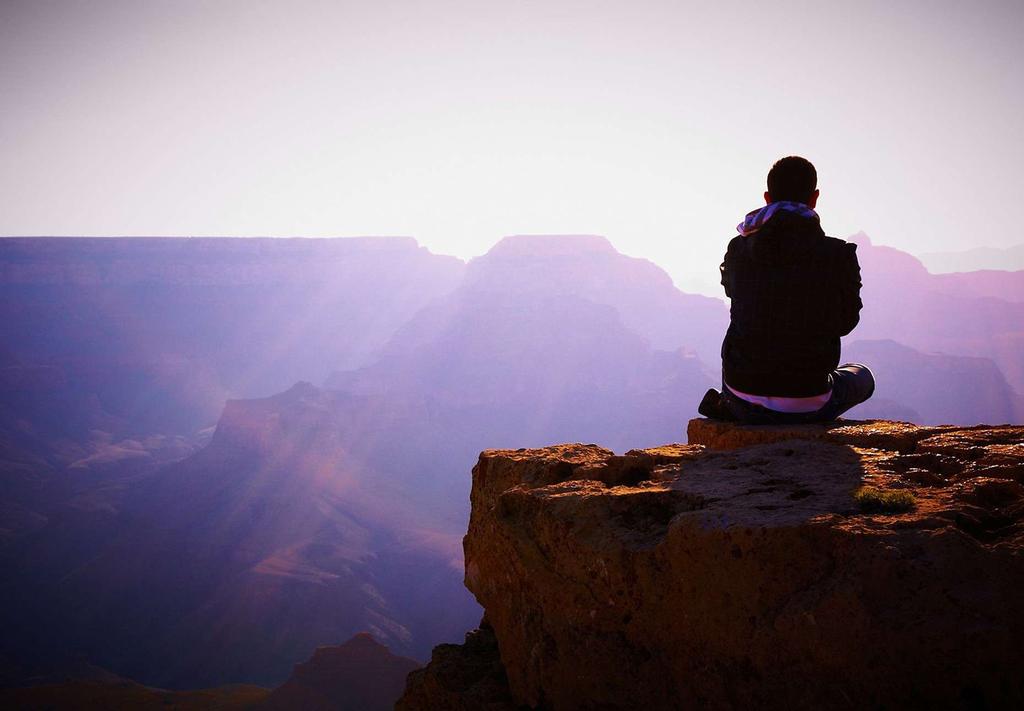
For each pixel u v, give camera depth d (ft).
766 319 14.75
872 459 12.37
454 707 13.52
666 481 12.57
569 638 11.46
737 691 9.53
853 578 8.82
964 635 8.09
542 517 12.33
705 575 9.97
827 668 8.79
